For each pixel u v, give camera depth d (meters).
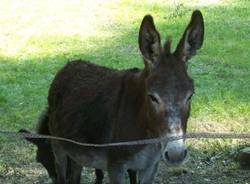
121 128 6.14
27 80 11.86
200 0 17.75
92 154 6.59
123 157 6.17
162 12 16.48
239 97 10.89
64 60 13.05
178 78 5.53
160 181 8.09
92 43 14.21
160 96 5.46
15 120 9.92
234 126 9.76
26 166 8.52
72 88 7.09
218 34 14.78
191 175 8.29
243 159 8.46
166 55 5.74
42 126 7.65
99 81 6.80
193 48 5.91
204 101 10.61
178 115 5.39
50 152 7.65
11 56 13.34
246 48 13.77
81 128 6.68
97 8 16.89
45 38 14.50
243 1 17.70
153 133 5.72
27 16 16.20
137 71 6.39
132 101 6.07
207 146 9.00
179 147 5.29
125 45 14.02
